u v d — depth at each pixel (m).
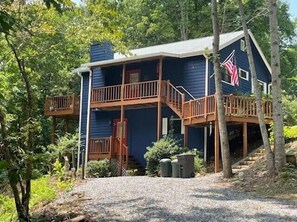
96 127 22.23
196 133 18.78
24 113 5.24
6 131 4.93
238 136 19.25
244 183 11.45
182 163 14.42
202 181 12.30
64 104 22.77
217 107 14.49
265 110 16.66
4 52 10.27
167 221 6.98
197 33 33.84
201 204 8.38
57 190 11.50
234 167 14.35
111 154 19.45
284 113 17.98
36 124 5.21
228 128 19.28
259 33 32.88
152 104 19.20
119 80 21.73
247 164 14.68
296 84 33.62
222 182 12.04
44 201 10.18
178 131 19.31
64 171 13.20
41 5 9.87
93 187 11.30
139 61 19.64
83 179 13.33
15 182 4.36
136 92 19.00
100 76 22.28
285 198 9.23
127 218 7.37
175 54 19.08
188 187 10.99
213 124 17.38
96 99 20.47
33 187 11.70
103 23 12.47
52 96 23.72
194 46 20.59
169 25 33.94
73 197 10.12
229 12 32.16
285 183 10.75
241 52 21.84
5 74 12.23
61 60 24.53
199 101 16.81
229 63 18.50
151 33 33.78
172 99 18.59
